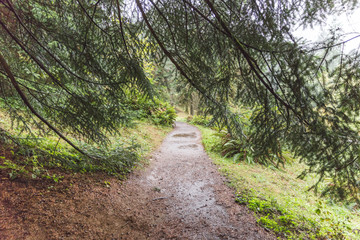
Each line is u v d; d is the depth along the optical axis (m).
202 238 3.18
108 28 2.84
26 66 4.00
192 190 5.00
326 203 5.34
